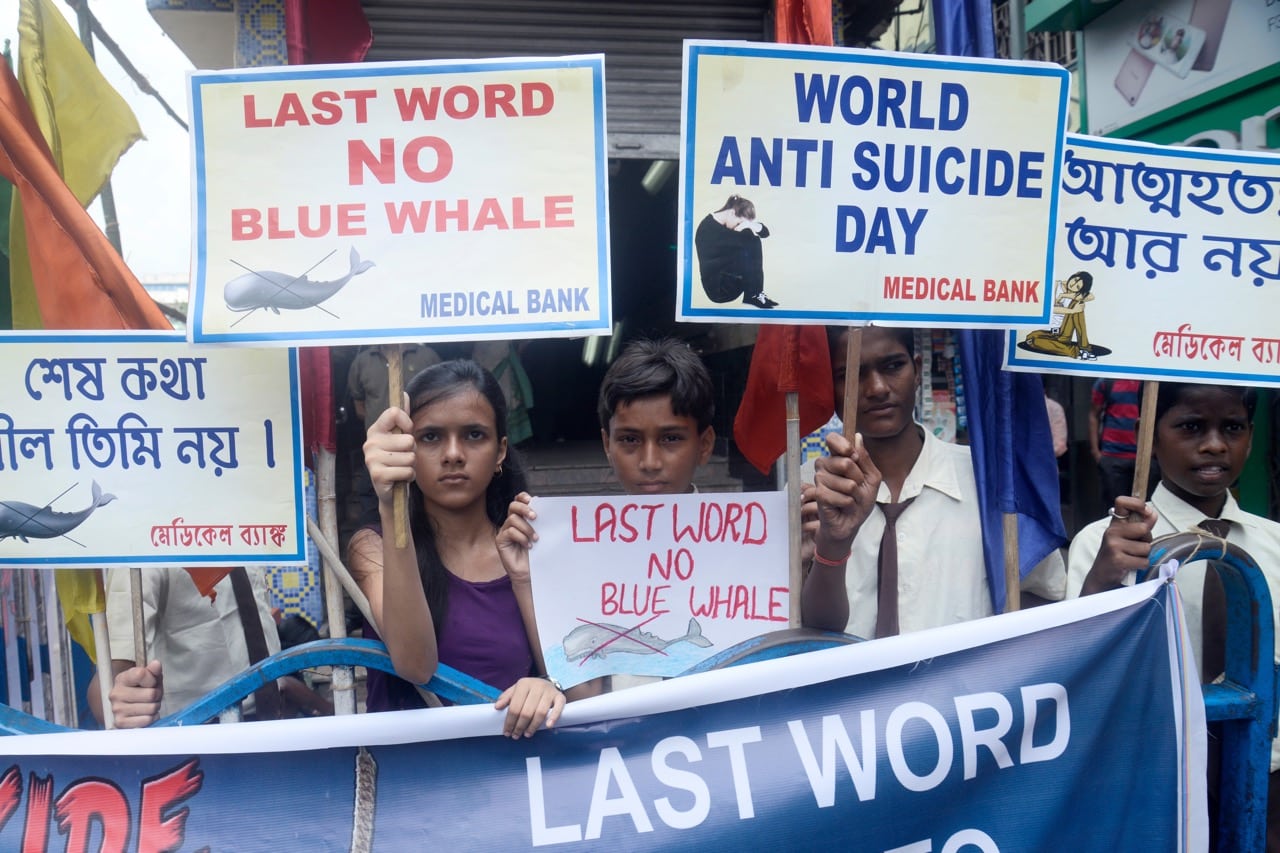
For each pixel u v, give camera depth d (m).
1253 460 4.71
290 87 1.68
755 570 1.88
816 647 1.79
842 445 1.79
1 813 1.67
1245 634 1.94
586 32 4.24
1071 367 2.02
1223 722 1.98
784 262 1.78
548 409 10.02
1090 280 2.02
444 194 1.69
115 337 1.83
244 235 1.69
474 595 2.02
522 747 1.71
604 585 1.88
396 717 1.69
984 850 1.75
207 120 1.68
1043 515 2.30
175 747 1.67
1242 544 2.42
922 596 2.30
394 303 1.69
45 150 2.00
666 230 7.98
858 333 1.81
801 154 1.77
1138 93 5.65
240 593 2.38
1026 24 6.32
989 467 2.21
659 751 1.71
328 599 1.92
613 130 4.31
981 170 1.83
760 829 1.69
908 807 1.73
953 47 2.21
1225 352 2.06
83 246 1.93
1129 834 1.82
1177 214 2.04
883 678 1.77
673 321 8.02
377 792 1.68
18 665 3.02
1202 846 1.85
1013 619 1.83
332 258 1.69
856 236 1.80
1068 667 1.82
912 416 2.41
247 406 1.85
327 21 3.77
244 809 1.68
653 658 1.87
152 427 1.84
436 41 4.12
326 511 1.93
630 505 1.88
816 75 1.76
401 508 1.62
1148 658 1.86
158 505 1.85
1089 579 2.06
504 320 1.70
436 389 1.98
